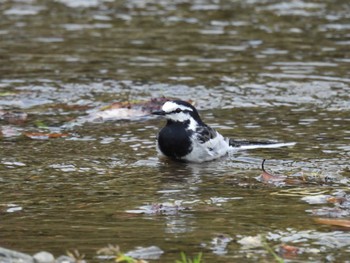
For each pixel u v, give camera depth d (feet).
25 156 44.98
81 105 55.77
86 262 29.17
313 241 31.73
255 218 34.58
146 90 58.85
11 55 66.39
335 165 43.27
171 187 39.75
